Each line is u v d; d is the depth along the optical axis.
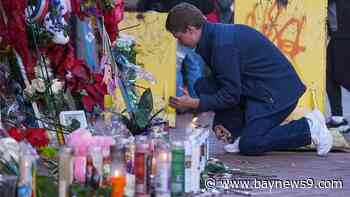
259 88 10.02
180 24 9.59
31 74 7.76
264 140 10.05
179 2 12.90
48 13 7.78
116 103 8.74
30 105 7.68
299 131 10.25
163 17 12.64
